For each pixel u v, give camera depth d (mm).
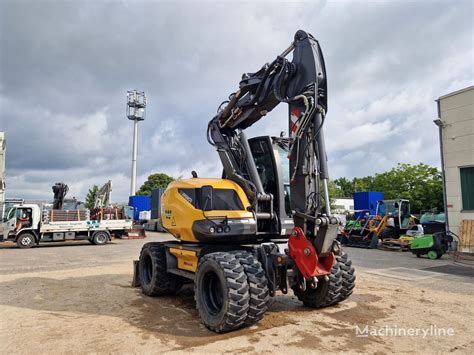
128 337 4738
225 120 6855
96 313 5926
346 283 6078
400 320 5477
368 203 22781
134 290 7762
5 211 21812
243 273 4918
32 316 5734
